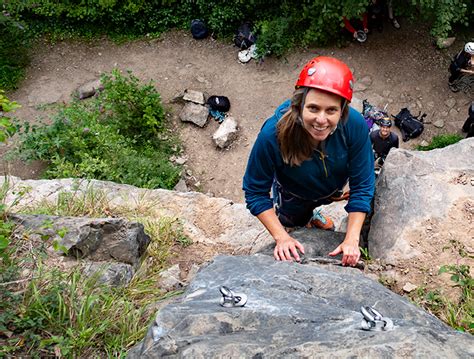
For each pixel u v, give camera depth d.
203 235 5.34
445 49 11.62
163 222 5.04
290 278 2.70
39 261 3.56
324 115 2.54
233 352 1.87
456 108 10.87
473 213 3.90
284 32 11.77
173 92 11.67
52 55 12.46
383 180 4.26
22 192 4.94
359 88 11.28
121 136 9.99
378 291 2.66
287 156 2.90
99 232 4.05
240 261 2.98
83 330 2.91
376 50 11.70
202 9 12.17
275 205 4.00
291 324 2.15
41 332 3.00
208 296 2.50
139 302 3.58
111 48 12.56
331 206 6.08
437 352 1.73
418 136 10.57
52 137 9.80
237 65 11.96
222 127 10.86
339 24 11.76
